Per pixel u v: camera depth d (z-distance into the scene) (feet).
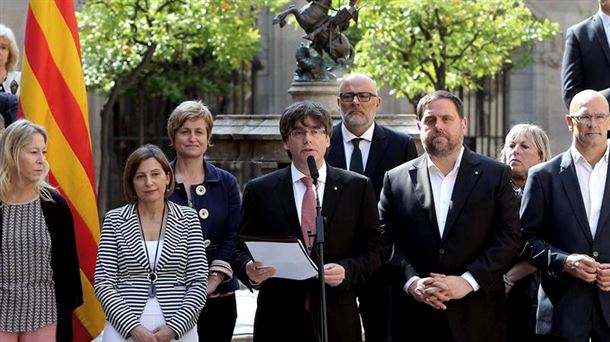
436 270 32.71
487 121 106.22
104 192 86.79
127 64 81.82
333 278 31.19
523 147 37.42
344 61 46.24
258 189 32.91
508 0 81.76
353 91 37.42
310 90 45.19
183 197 34.50
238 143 45.37
